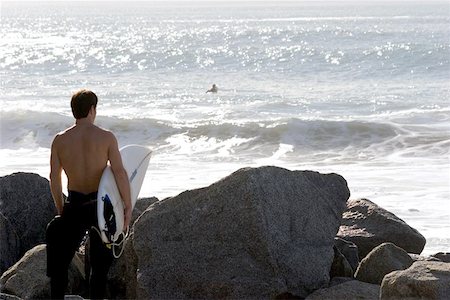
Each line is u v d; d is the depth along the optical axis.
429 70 72.25
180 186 25.92
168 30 174.12
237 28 174.38
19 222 13.38
